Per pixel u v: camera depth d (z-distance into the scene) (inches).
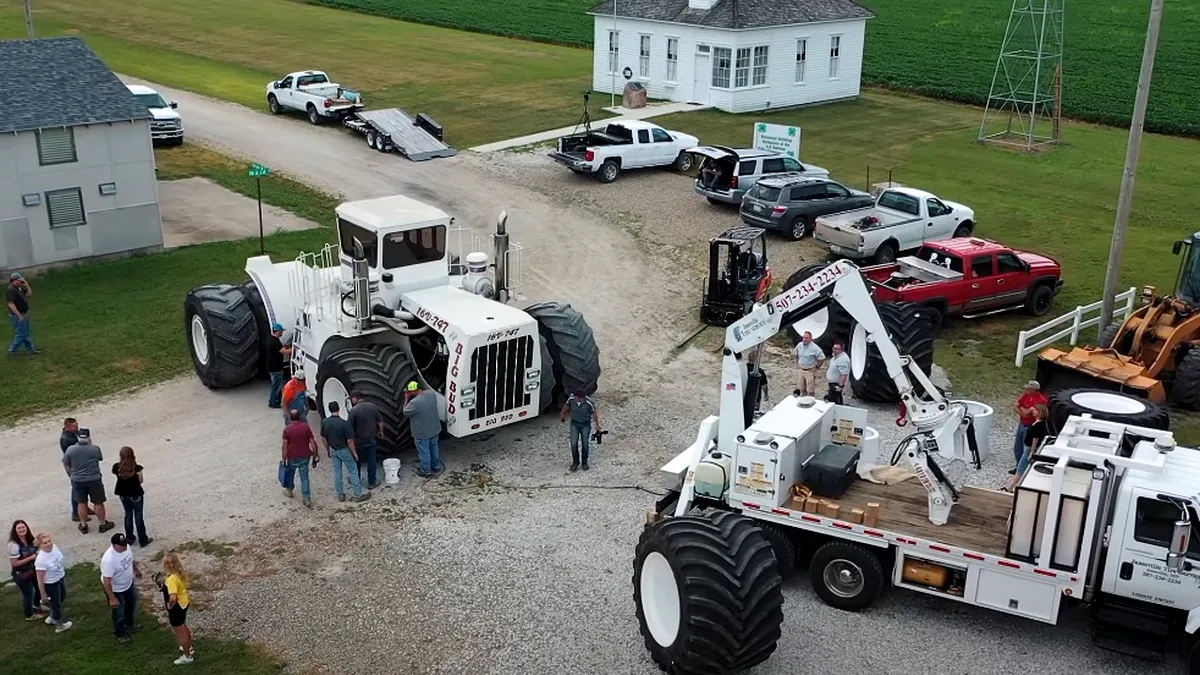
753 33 1626.5
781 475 498.6
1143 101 749.9
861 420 545.3
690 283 988.6
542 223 1156.5
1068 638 478.9
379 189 1254.9
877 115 1704.0
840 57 1775.3
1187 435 695.1
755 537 447.5
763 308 519.8
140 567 534.0
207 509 591.2
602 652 470.0
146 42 2090.3
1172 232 1152.8
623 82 1747.0
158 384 757.9
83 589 513.7
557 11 2539.4
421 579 525.3
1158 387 685.3
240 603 505.0
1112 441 474.6
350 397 622.2
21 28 2151.8
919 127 1627.7
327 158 1374.3
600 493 612.4
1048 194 1286.9
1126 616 449.4
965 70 2028.8
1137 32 2397.9
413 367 645.3
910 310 746.8
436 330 634.8
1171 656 465.7
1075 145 1546.5
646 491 614.9
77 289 925.2
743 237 879.1
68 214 967.6
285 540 561.0
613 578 526.0
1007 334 871.7
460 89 1759.4
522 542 558.3
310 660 463.5
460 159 1390.3
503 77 1860.2
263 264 740.0
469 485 620.4
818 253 1063.6
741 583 430.6
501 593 513.3
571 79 1859.0
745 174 1168.8
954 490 497.0
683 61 1678.2
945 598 506.0
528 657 466.3
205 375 742.5
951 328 885.8
